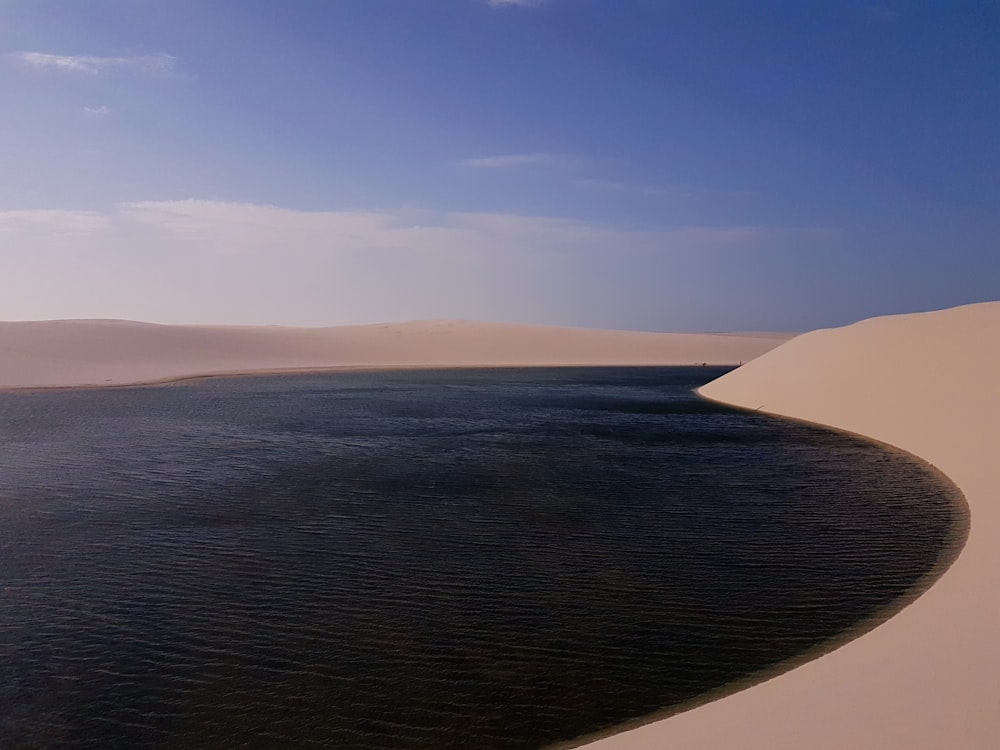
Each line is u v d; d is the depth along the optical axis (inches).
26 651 309.3
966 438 702.5
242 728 252.2
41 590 377.7
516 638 319.6
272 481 649.6
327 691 275.9
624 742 227.5
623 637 319.6
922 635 283.9
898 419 882.8
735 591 371.6
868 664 263.6
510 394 1711.4
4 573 403.5
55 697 273.1
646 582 386.3
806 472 681.0
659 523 502.3
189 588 379.9
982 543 416.2
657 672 288.2
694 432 983.6
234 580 392.2
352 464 737.6
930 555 422.6
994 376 784.9
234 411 1261.1
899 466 704.4
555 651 307.1
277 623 336.2
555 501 571.2
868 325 1235.2
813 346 1341.0
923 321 1091.9
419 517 522.6
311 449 837.8
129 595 370.6
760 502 562.3
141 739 246.1
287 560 425.7
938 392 860.6
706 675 284.8
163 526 498.6
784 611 345.1
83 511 539.5
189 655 305.3
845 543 449.4
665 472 689.0
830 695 237.0
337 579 393.1
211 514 531.2
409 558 428.5
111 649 311.0
